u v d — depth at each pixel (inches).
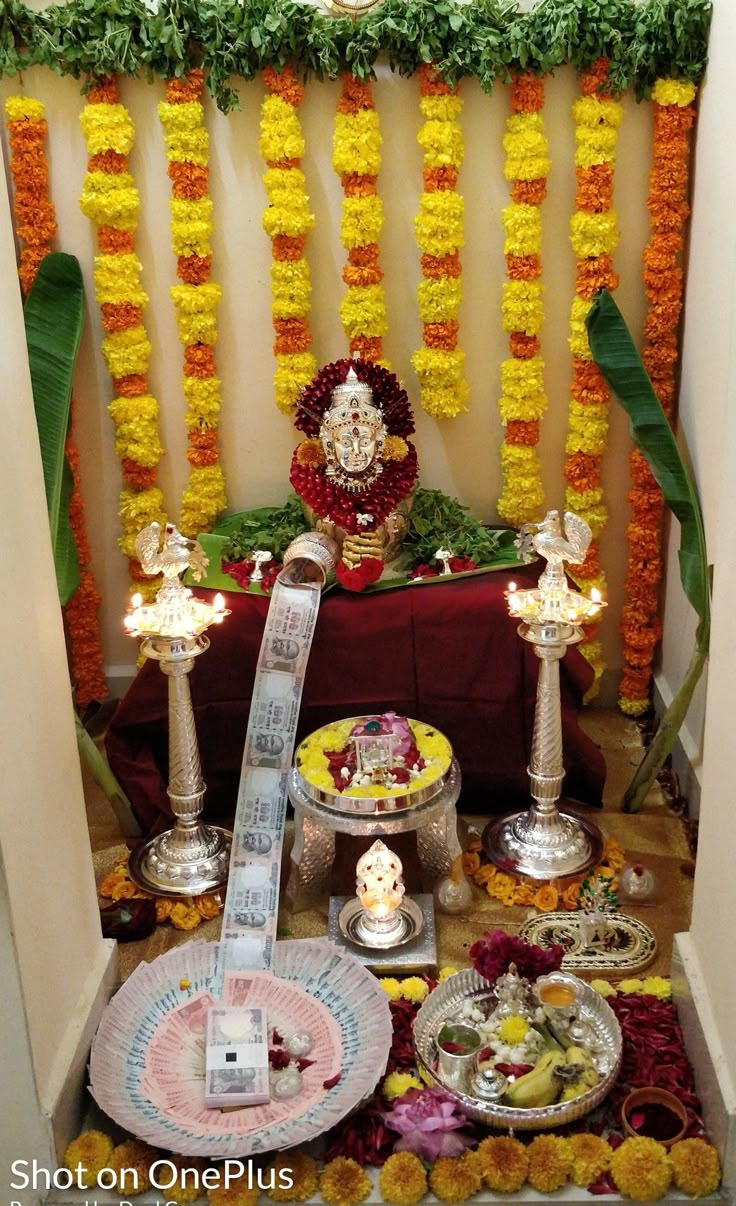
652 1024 97.2
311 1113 87.6
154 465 140.8
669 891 118.2
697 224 126.9
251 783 115.6
